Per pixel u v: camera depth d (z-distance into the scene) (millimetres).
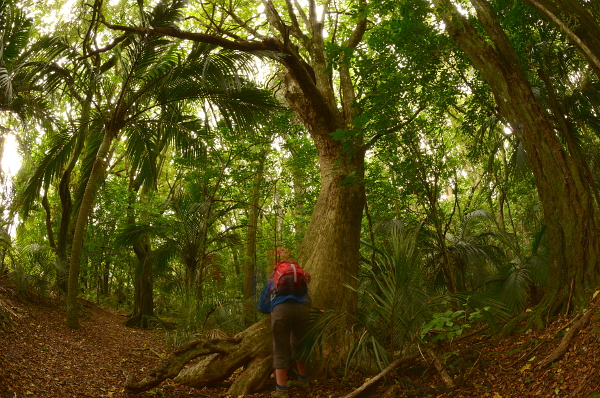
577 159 4957
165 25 7250
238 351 4676
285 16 11062
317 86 7422
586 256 4289
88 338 6684
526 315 4594
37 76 7023
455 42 5879
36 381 3709
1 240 8141
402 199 7590
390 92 6273
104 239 14320
